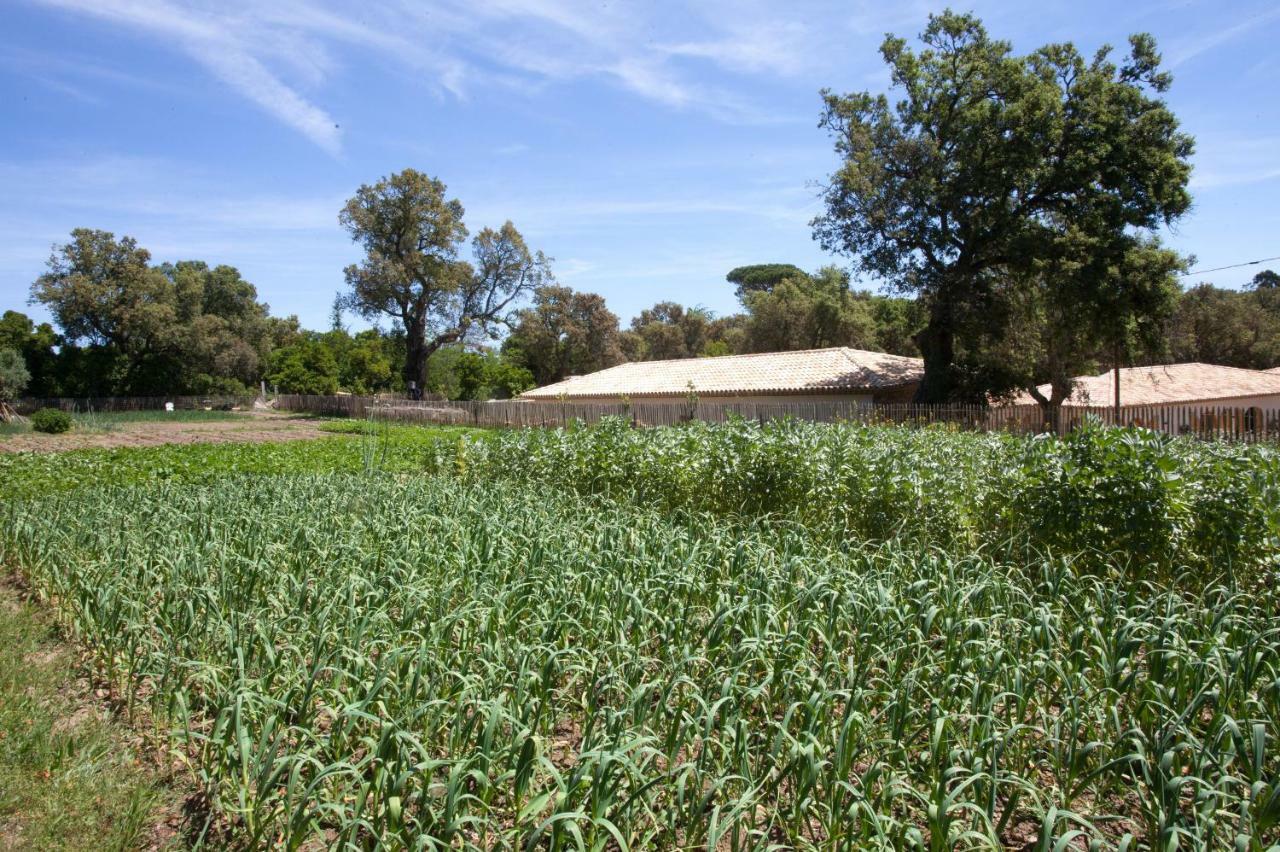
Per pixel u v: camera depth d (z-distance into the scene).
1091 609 5.43
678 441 11.96
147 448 23.89
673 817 3.52
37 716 5.01
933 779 3.57
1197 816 3.24
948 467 9.70
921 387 30.72
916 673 4.37
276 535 7.87
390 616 5.81
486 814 3.57
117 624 5.63
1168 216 27.16
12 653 6.13
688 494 11.31
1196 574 7.14
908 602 5.47
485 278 57.38
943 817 3.15
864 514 9.28
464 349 66.31
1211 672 4.26
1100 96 27.58
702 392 33.66
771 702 4.61
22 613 7.16
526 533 7.88
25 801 4.10
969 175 28.45
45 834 3.82
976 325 28.50
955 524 8.65
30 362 55.09
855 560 6.89
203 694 4.72
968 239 29.05
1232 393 33.44
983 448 10.66
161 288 57.41
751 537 7.64
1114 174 27.14
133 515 9.28
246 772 3.73
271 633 5.17
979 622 4.86
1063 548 7.66
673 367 39.03
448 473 15.78
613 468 12.34
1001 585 5.84
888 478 9.19
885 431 12.75
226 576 6.25
